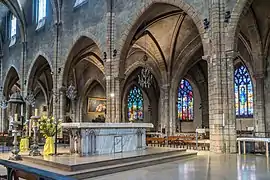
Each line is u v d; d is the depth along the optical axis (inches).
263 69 814.5
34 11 1251.2
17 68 1368.1
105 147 446.9
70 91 1015.6
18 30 1386.6
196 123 1350.9
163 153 469.7
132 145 497.4
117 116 772.0
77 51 1027.9
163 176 317.7
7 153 619.5
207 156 500.7
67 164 332.5
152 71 1109.1
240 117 1175.0
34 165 379.6
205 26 583.8
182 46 979.3
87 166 344.2
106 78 800.9
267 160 442.3
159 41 977.5
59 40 1035.3
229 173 330.6
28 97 1227.2
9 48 1471.5
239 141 531.5
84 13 936.3
